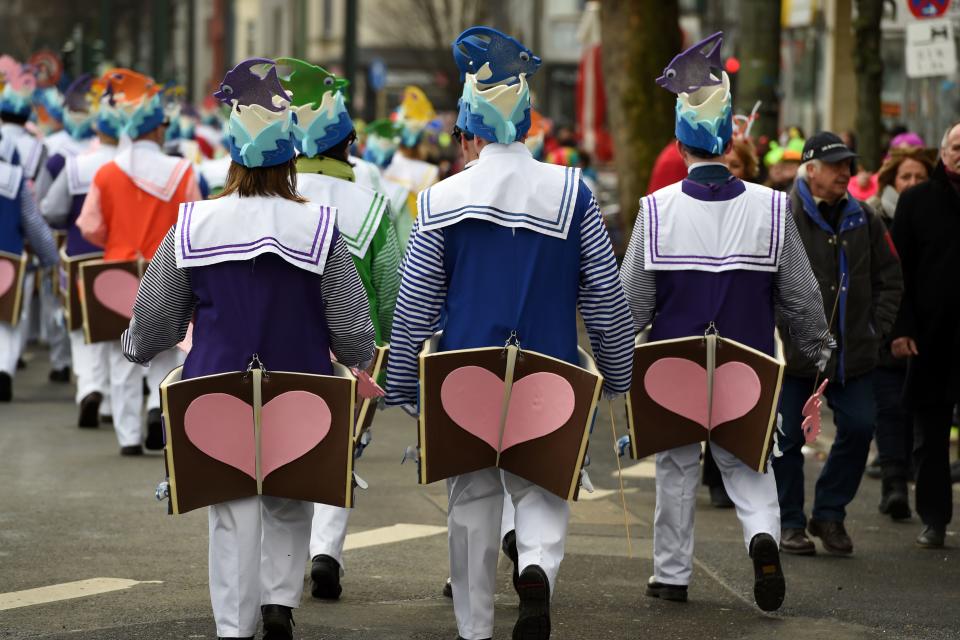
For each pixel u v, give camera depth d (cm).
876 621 1580
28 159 3288
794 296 1588
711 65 1588
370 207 1661
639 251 1596
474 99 1331
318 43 19400
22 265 2841
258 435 1307
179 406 1284
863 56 3378
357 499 2211
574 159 5188
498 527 1362
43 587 1656
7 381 3114
